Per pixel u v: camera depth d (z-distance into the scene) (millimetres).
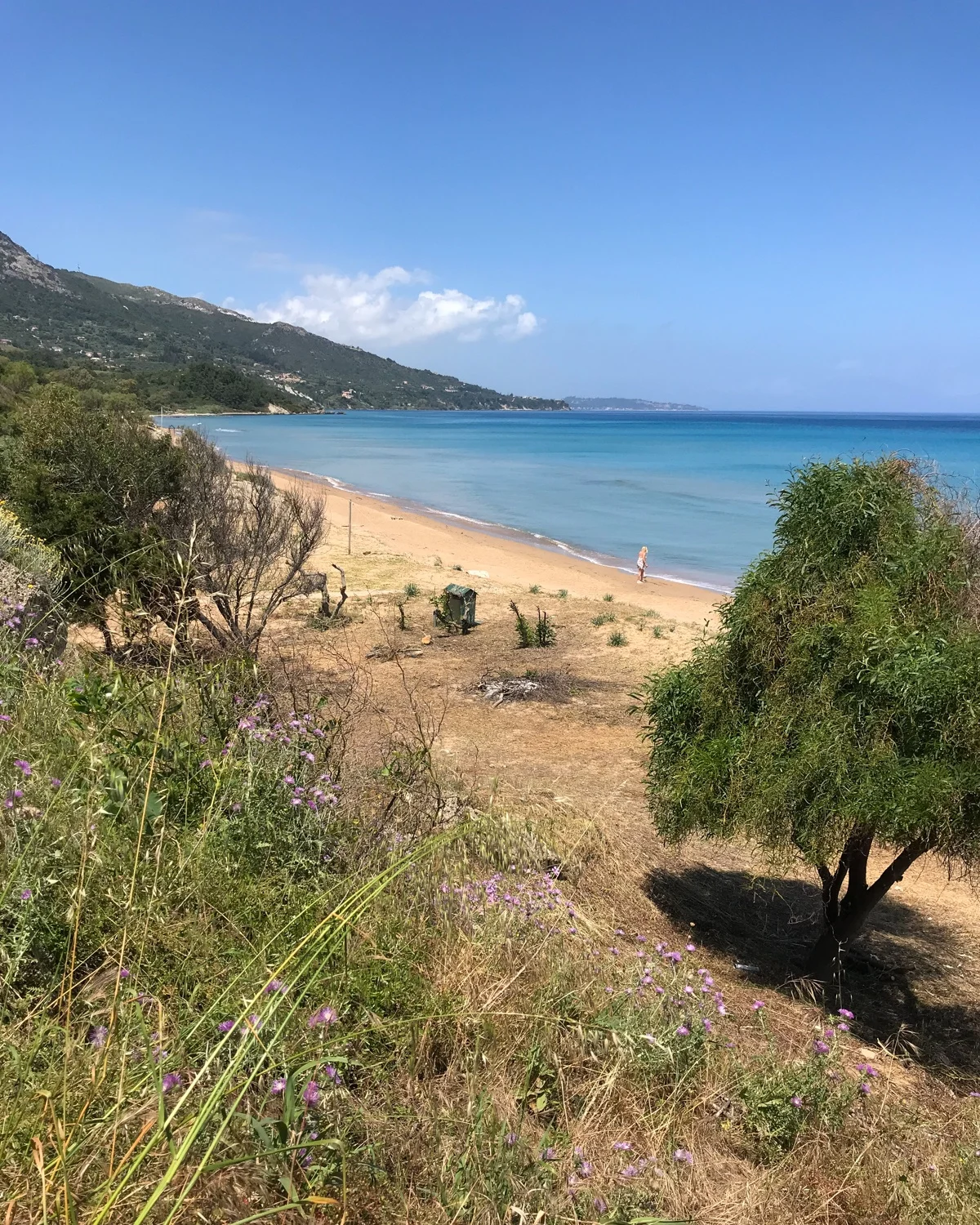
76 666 4328
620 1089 2652
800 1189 2549
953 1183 2672
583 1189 2102
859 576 5020
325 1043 2092
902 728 4562
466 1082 2389
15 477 10070
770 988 5000
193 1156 1693
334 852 3273
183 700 3416
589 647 13789
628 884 6016
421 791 4430
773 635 5164
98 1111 1686
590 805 7406
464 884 3711
